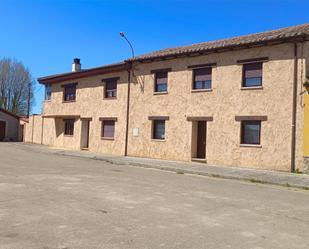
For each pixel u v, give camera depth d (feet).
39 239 18.38
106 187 34.81
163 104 71.41
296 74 53.72
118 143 80.84
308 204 30.96
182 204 28.19
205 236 19.86
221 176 49.83
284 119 54.65
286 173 52.21
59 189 32.65
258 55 57.77
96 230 20.26
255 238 19.90
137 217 23.47
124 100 79.97
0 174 41.37
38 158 66.13
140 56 78.64
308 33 52.29
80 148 92.43
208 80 64.75
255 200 31.58
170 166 58.13
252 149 57.72
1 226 20.51
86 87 91.76
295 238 20.20
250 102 58.39
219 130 62.08
